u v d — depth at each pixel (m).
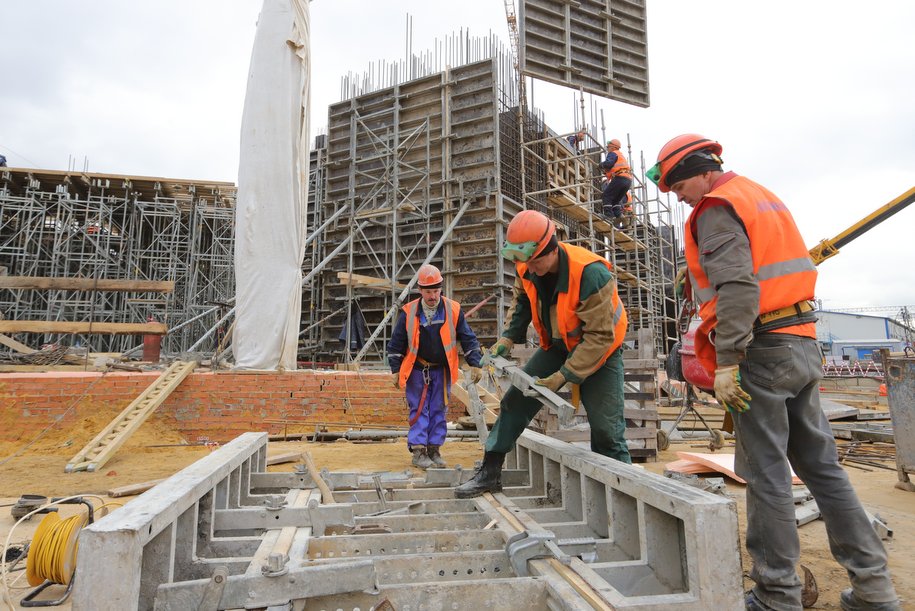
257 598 1.75
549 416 5.84
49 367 9.05
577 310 2.80
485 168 16.69
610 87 17.20
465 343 5.12
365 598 1.84
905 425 4.76
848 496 2.21
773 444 2.11
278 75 9.01
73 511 3.84
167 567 1.86
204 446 7.06
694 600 1.72
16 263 20.81
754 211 2.12
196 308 20.64
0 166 20.34
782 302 2.12
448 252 16.42
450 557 2.18
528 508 3.14
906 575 2.76
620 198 14.73
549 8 16.62
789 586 2.05
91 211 21.45
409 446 5.13
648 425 6.12
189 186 20.81
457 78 17.47
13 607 2.39
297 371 8.30
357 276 14.08
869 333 54.81
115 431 6.18
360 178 18.62
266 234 8.73
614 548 2.38
